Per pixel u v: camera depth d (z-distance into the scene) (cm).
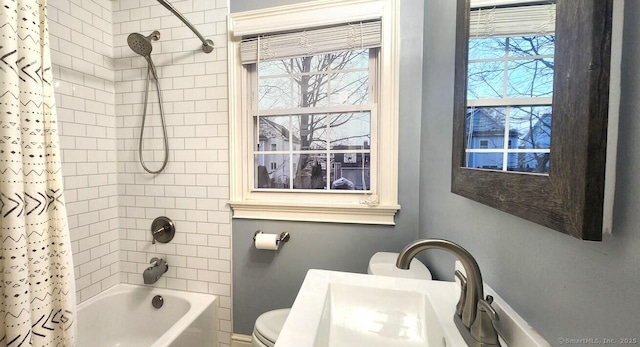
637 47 29
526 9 46
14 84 84
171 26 153
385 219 134
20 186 86
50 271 97
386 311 74
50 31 132
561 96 35
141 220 165
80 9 144
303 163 147
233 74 146
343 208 136
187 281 161
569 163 33
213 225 156
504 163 53
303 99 145
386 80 129
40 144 92
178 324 128
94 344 151
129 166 165
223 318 157
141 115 162
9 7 82
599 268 33
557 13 36
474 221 72
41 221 93
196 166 156
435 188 107
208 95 152
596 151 30
